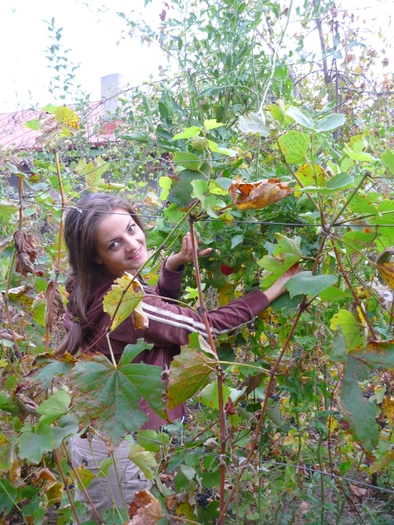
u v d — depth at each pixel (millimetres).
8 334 1451
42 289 1582
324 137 1393
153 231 1644
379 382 1628
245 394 1517
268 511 1769
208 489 1882
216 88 1755
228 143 1784
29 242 1395
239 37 1833
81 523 1378
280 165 1544
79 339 1517
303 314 1487
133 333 1431
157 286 1567
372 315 1511
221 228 1463
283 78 1943
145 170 4062
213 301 2102
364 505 1721
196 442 1571
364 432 928
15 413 1290
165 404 1026
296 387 1549
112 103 4922
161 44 2170
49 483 1563
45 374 1160
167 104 1799
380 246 1134
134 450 1313
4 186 2992
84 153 3729
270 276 1124
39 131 1344
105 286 1519
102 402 1033
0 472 1707
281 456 1789
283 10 2182
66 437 1204
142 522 1016
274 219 1431
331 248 1185
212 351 1011
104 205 1510
